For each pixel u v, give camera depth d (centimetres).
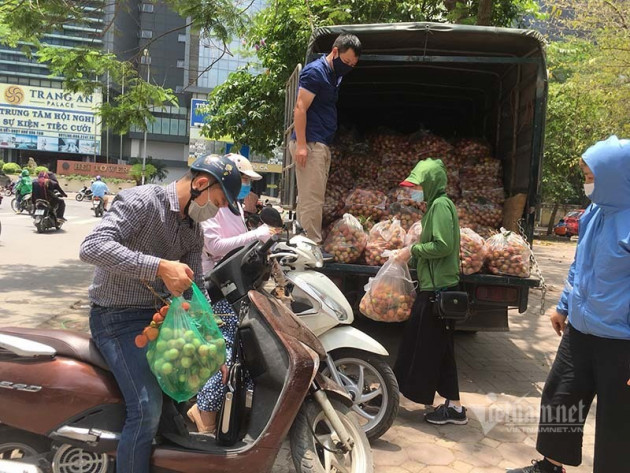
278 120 1149
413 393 392
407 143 677
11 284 813
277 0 1034
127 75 905
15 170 4384
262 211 370
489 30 516
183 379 235
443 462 348
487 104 721
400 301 413
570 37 1498
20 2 766
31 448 258
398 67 651
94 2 848
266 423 260
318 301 347
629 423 269
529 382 515
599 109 1750
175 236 255
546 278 1233
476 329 508
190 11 825
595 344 279
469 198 613
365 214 570
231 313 322
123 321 250
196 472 247
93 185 2153
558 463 306
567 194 2698
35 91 6712
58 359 254
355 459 277
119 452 239
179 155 7925
